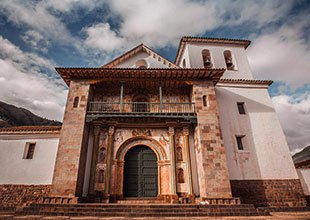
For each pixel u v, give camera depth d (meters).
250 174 13.09
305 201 12.55
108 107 14.53
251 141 14.20
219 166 11.50
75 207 9.02
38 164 12.80
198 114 12.92
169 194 11.87
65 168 11.06
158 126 13.57
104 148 12.86
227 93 15.82
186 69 13.28
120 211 8.80
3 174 12.45
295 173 13.37
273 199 12.47
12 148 13.21
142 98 15.12
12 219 7.29
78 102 13.03
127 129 13.52
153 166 12.99
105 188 11.48
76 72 13.30
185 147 12.89
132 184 12.48
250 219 7.68
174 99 15.11
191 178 12.10
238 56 18.88
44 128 13.77
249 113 15.20
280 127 14.85
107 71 13.20
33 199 11.73
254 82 16.42
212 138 12.22
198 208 9.19
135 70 13.19
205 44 19.25
